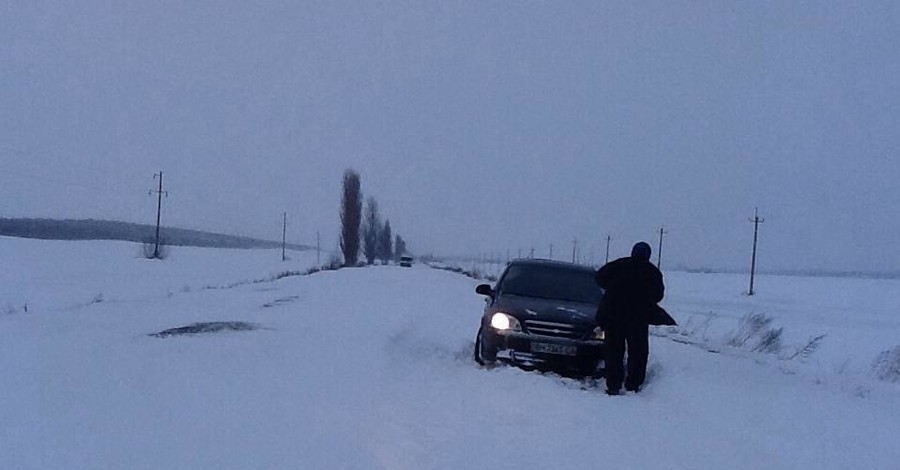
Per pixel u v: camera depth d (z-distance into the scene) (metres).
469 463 5.83
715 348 15.51
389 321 15.48
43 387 7.63
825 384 10.80
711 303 52.69
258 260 94.25
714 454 6.44
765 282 103.69
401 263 106.88
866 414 8.43
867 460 6.48
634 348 9.66
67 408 6.84
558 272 12.57
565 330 10.55
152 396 7.44
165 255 72.62
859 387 10.69
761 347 16.81
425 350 12.26
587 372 10.52
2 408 6.75
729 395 9.15
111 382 8.00
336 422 6.83
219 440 6.05
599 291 12.21
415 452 6.05
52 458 5.44
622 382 9.77
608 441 6.73
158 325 13.93
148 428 6.30
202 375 8.62
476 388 8.88
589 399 8.68
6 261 53.44
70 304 23.36
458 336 14.52
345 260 72.31
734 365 12.19
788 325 34.22
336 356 10.40
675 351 13.90
